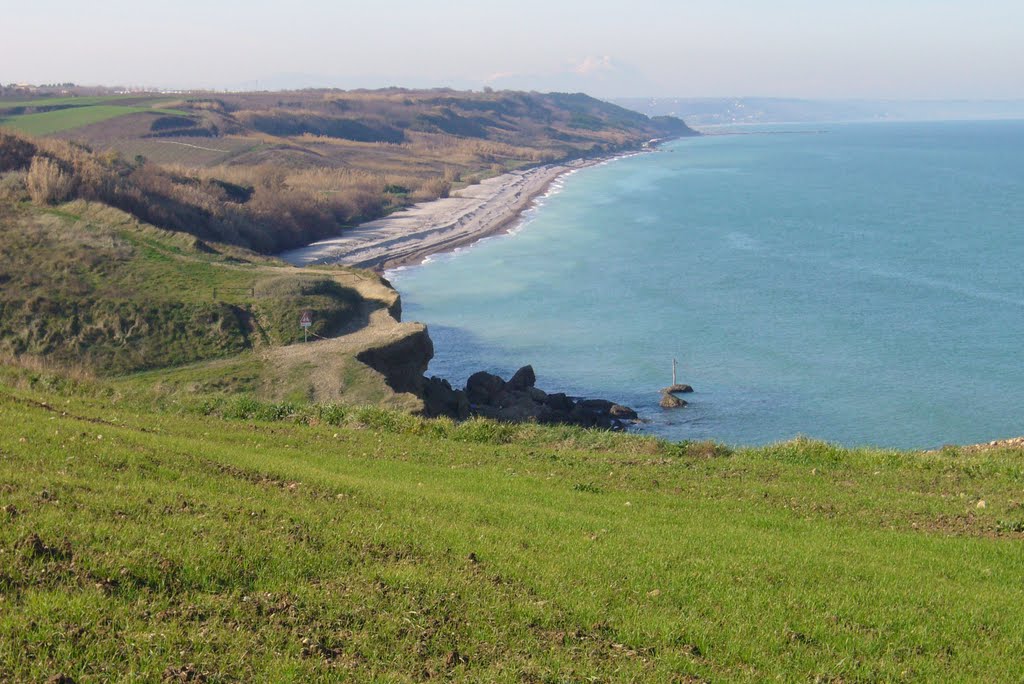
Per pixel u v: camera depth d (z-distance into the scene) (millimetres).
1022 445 20062
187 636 7703
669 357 54000
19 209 60094
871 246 92125
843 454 18703
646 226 110125
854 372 50312
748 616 9492
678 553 11367
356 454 17969
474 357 54969
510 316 64875
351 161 167875
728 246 94000
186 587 8625
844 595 10281
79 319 45156
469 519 12359
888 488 16391
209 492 11906
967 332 58062
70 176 66000
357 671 7590
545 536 11719
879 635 9312
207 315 46281
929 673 8555
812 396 46406
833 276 76812
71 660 7090
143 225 61469
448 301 69938
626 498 14930
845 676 8422
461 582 9609
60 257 52094
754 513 14258
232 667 7391
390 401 35000
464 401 42125
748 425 42281
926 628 9469
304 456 17062
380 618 8562
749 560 11312
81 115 162375
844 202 130750
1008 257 84125
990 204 125000
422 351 43812
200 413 22766
